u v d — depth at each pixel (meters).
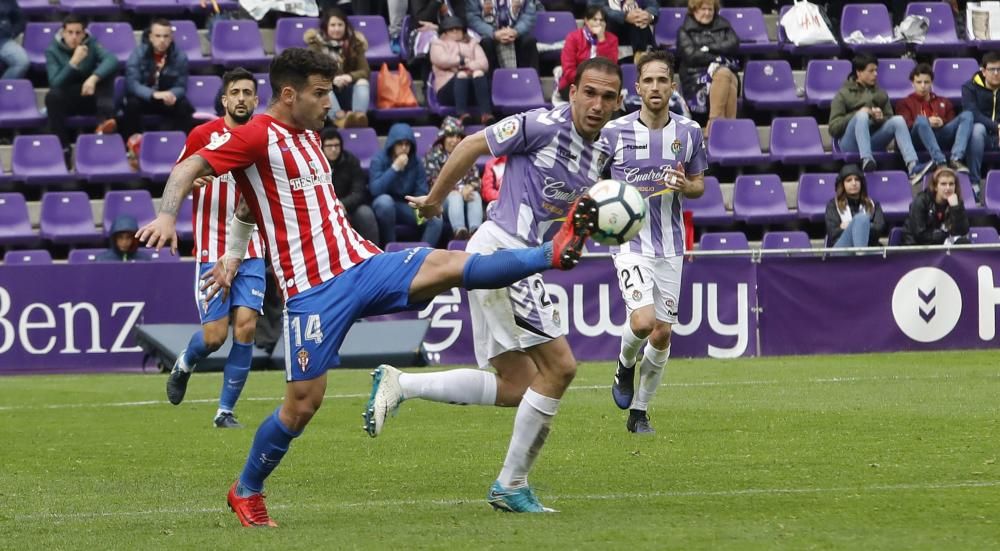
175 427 28.91
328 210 17.03
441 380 18.67
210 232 28.61
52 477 21.89
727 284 43.56
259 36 56.31
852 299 43.94
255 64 55.81
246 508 17.08
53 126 52.38
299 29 56.31
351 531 16.39
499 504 17.81
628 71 54.75
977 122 53.66
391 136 48.34
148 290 42.53
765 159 54.12
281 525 17.03
